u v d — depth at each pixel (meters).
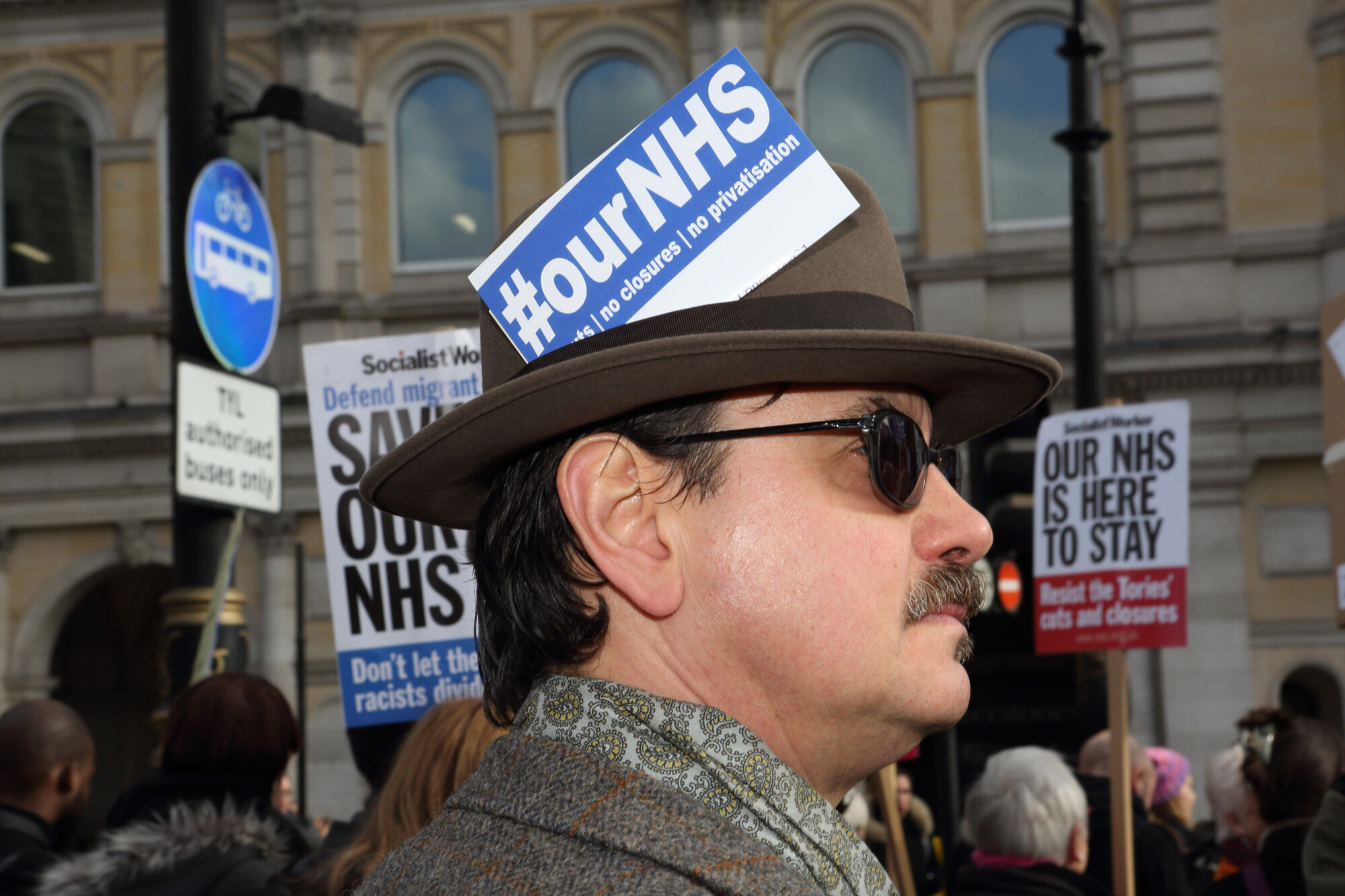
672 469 0.94
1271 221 12.77
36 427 13.82
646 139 0.97
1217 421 12.67
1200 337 12.68
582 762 0.86
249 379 4.60
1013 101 13.27
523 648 1.00
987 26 13.23
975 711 12.02
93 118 14.23
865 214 1.01
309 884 2.12
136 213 14.11
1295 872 3.08
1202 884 5.04
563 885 0.78
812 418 0.95
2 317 14.14
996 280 13.12
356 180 13.75
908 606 0.94
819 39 13.48
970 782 11.92
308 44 13.76
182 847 2.24
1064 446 4.75
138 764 18.98
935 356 0.97
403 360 3.44
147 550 13.87
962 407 1.14
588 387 0.92
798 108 13.40
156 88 14.18
